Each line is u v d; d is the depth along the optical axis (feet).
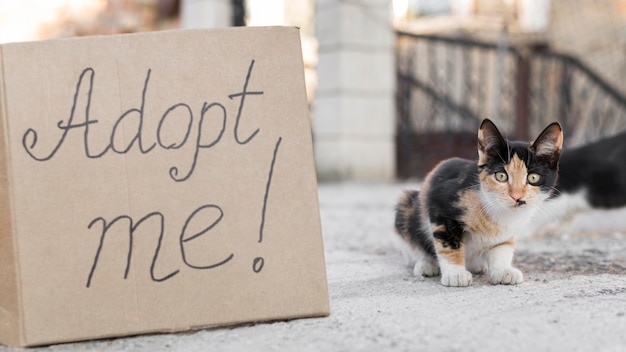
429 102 15.01
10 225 4.07
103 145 4.15
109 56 4.19
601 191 6.25
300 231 4.21
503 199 4.68
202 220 4.17
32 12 19.06
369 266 5.19
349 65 12.54
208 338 4.06
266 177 4.22
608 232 6.56
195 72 4.23
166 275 4.13
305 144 4.25
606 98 16.79
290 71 4.28
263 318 4.16
